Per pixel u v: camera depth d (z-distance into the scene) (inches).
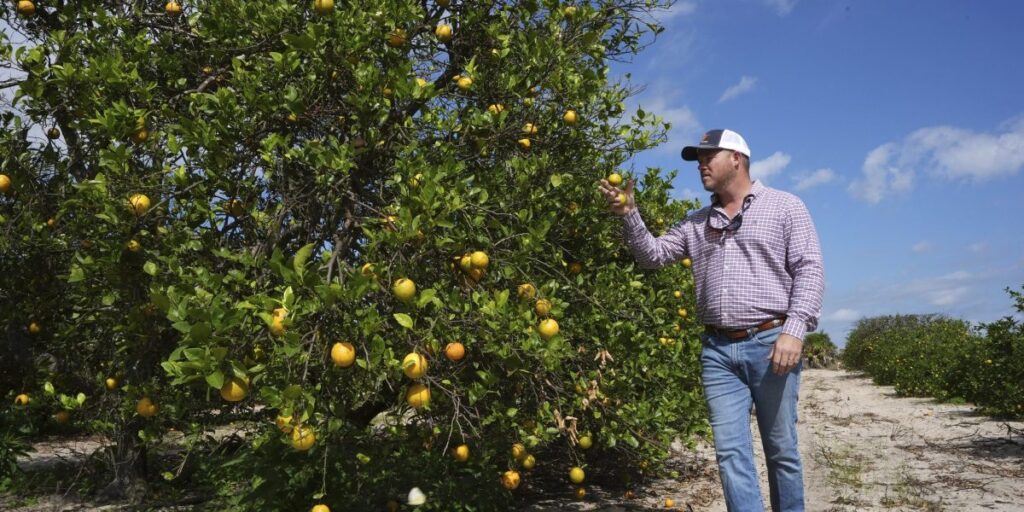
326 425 118.3
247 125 140.7
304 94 144.4
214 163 138.3
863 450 263.9
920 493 192.5
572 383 151.9
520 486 208.8
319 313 115.2
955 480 209.8
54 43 165.3
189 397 151.3
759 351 125.6
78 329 193.6
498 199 150.6
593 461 217.3
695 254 136.7
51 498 211.2
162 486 212.8
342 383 122.9
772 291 125.9
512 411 139.1
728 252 129.9
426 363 119.0
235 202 145.0
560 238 175.8
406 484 167.2
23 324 213.0
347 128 156.2
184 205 140.9
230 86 163.6
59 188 175.5
